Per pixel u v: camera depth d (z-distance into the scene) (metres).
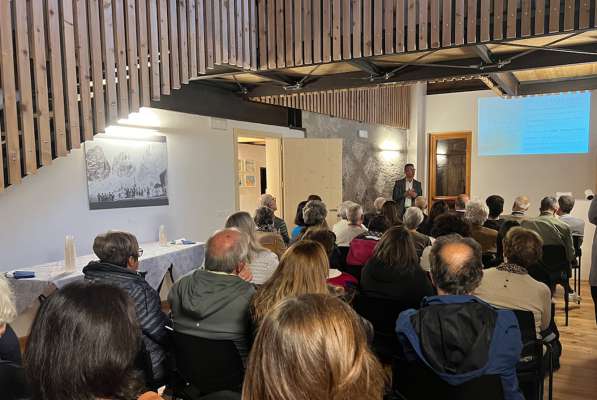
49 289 2.92
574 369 3.01
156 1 3.64
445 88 9.50
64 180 3.86
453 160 9.44
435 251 1.79
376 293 2.36
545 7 3.27
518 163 8.63
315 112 7.12
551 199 4.24
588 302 4.51
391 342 2.37
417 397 1.56
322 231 2.93
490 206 4.39
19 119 2.93
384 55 3.84
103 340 0.80
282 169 6.57
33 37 2.90
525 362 1.93
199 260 4.35
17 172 2.84
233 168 5.77
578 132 8.03
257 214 3.99
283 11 4.23
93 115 3.31
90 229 4.08
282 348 0.67
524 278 2.20
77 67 3.23
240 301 1.76
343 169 7.93
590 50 3.91
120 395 0.82
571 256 4.00
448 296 1.54
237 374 1.78
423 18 3.63
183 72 3.80
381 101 8.73
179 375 1.97
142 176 4.57
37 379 0.80
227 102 5.68
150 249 4.08
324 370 0.66
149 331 1.93
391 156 9.30
